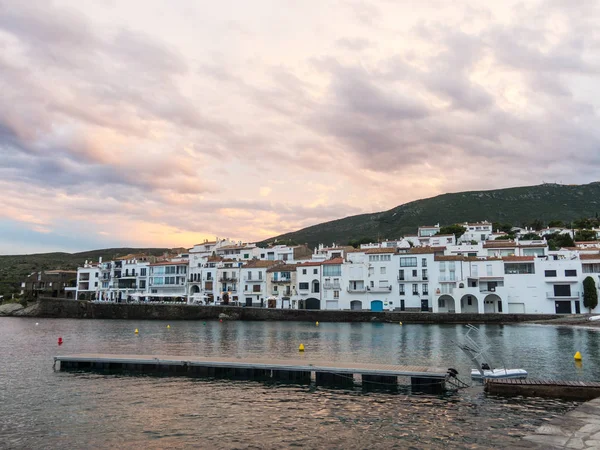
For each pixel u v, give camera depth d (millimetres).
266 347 56969
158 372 40188
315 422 25688
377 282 117500
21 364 44625
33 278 161500
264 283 132500
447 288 110875
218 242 164625
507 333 73625
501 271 107688
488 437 22812
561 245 138375
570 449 17344
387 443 22188
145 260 158750
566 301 102000
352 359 46125
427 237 150500
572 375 37656
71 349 55656
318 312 110750
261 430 24328
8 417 26734
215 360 40656
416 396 31609
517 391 31656
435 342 61312
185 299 142625
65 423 25578
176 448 21750
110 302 132000
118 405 29453
